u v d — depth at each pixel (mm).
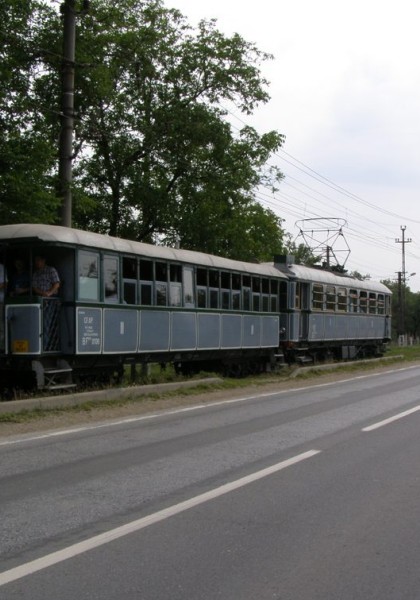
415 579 4629
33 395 13258
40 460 8398
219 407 14086
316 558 5008
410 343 79312
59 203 17188
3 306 13422
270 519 5965
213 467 8055
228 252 29719
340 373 24547
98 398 13789
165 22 27516
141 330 15805
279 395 16781
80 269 13961
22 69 20875
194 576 4637
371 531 5652
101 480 7352
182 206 28375
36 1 20844
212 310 18766
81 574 4648
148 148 27391
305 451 9102
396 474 7758
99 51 23922
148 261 16156
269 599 4281
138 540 5371
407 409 13742
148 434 10453
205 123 27109
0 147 16781
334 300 28188
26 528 5645
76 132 25016
